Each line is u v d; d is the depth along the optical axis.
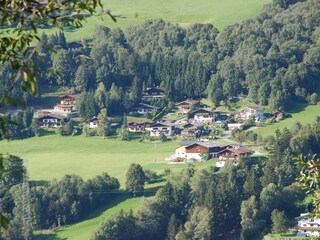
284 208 173.00
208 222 164.88
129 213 168.62
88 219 180.88
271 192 173.38
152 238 168.50
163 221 170.62
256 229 166.38
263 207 171.00
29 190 175.75
